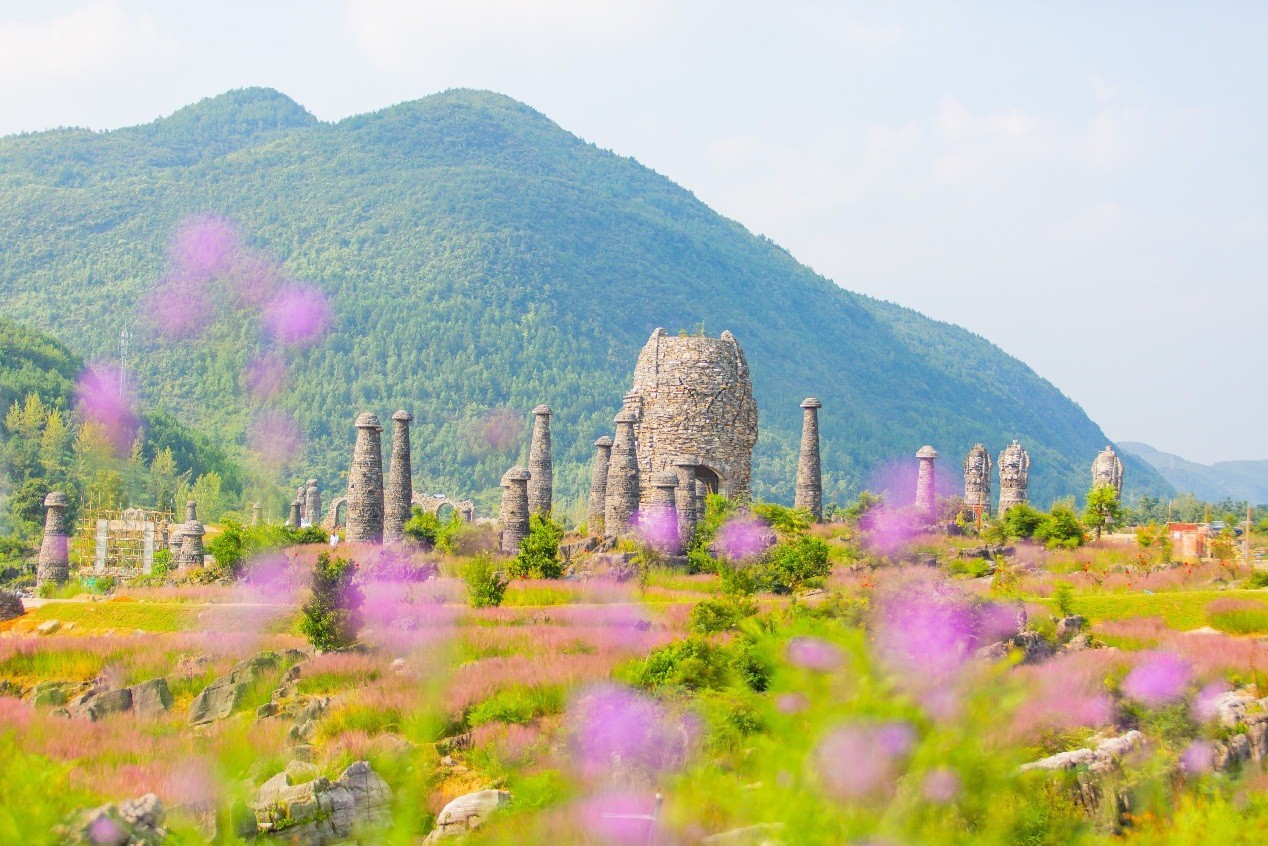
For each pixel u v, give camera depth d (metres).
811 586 47.75
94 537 90.81
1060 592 43.84
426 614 45.59
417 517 70.56
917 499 69.31
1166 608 43.25
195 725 35.78
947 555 57.94
